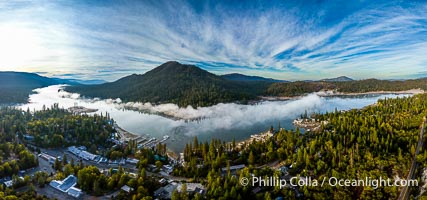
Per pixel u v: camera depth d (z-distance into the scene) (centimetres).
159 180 14875
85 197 13088
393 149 15950
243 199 12469
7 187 12962
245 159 18712
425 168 13450
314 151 17000
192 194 12825
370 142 17188
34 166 17350
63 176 14900
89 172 14450
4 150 17850
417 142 16325
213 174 14812
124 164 19250
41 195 12631
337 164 15062
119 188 13750
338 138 18562
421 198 11431
